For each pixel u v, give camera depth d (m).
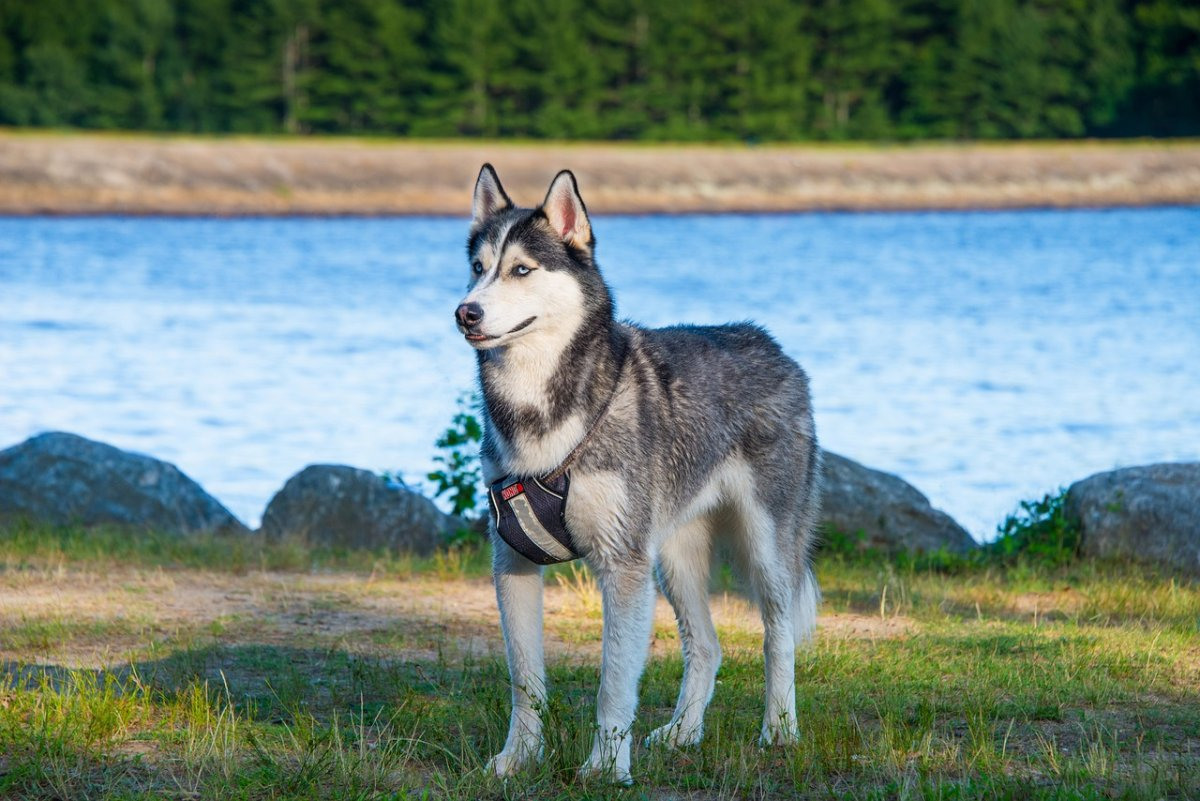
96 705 8.76
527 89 114.19
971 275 56.12
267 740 8.48
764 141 114.75
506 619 8.19
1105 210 97.81
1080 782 7.71
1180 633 11.59
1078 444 24.03
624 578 7.97
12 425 25.44
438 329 39.53
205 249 64.25
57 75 112.19
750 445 8.96
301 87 114.25
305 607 12.77
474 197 8.73
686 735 8.78
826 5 119.06
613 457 7.91
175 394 29.06
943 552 15.49
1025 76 120.62
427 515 17.14
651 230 79.12
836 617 12.53
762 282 52.00
